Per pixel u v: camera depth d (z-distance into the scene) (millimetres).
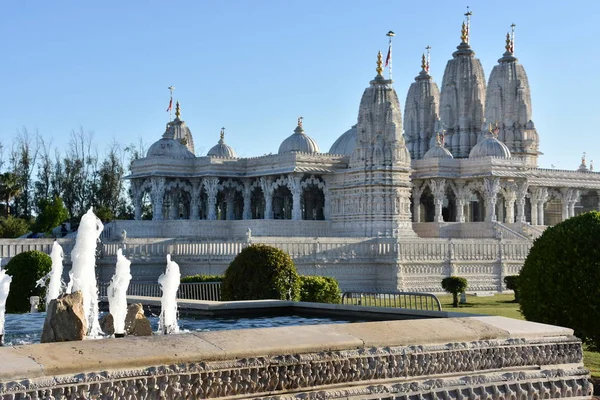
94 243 17016
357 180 73500
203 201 91500
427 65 103062
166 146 83875
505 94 96875
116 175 100875
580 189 93750
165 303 16891
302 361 9562
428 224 78250
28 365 8305
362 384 9938
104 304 23172
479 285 58062
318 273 52688
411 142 101500
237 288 28703
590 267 17781
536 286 18594
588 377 11508
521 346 11133
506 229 75375
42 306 29672
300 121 88000
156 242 52375
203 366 9000
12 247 43250
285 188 87625
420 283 55719
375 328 10711
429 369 10398
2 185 84938
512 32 98062
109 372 8539
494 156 83312
